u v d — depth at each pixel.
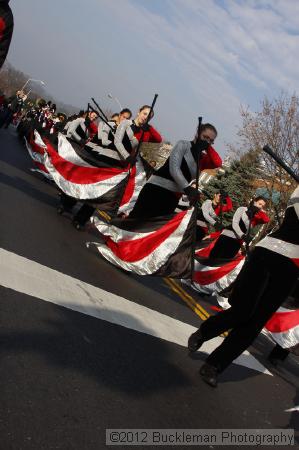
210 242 8.88
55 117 19.22
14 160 13.69
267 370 5.56
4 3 3.99
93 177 7.67
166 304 6.07
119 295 5.18
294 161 23.20
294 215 4.04
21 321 3.41
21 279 4.04
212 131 5.58
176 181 5.67
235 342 4.10
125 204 8.44
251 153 28.66
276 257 4.00
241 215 8.27
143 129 7.35
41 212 7.76
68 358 3.25
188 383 3.93
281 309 6.10
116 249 6.16
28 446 2.30
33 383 2.79
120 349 3.82
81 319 3.94
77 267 5.37
